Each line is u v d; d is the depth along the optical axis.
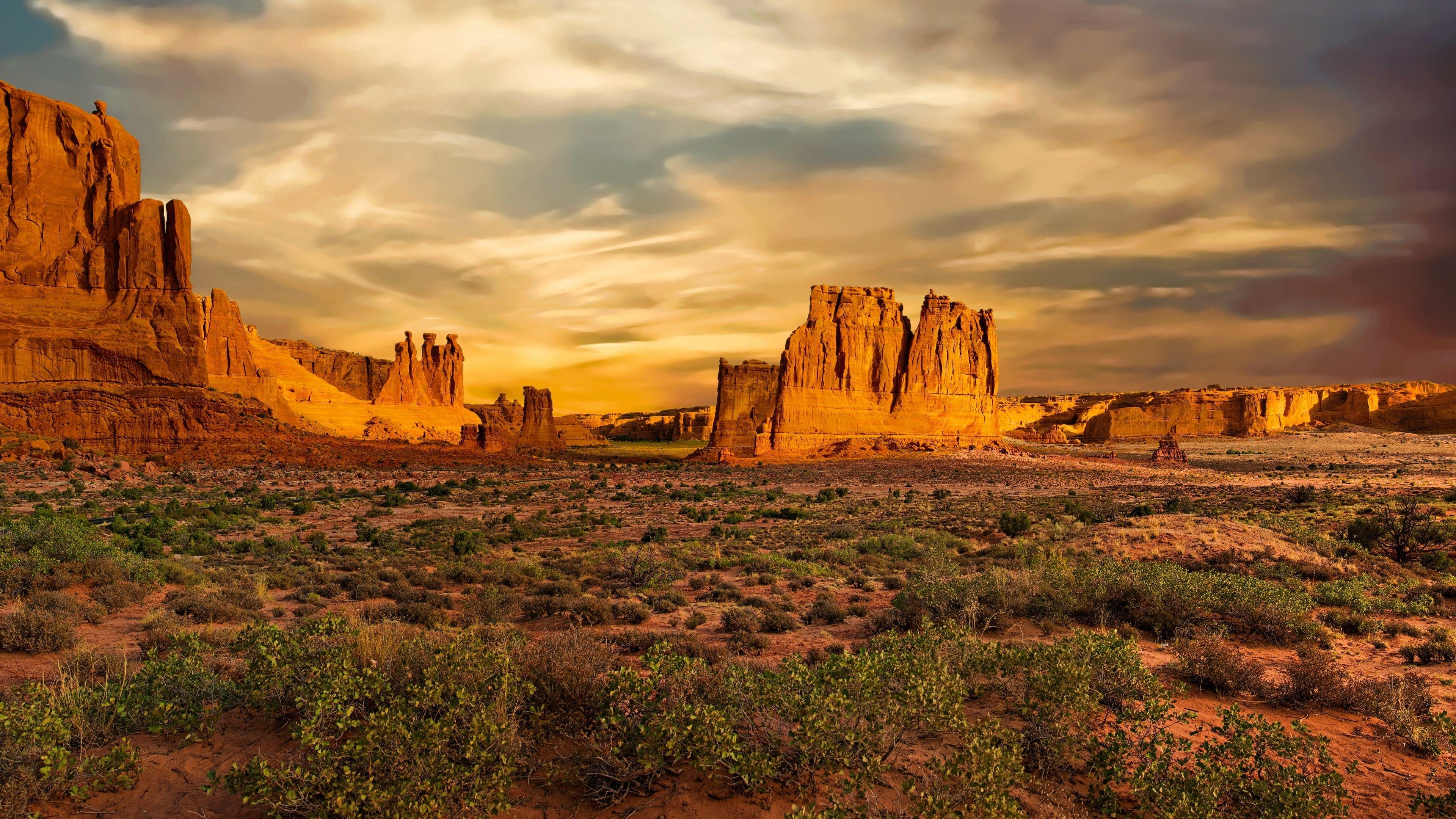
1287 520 31.58
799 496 57.53
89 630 11.73
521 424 197.12
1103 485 67.69
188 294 73.50
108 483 47.31
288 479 60.25
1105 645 8.59
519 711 6.64
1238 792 5.79
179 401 69.19
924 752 6.54
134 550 21.16
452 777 5.25
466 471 78.19
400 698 6.20
